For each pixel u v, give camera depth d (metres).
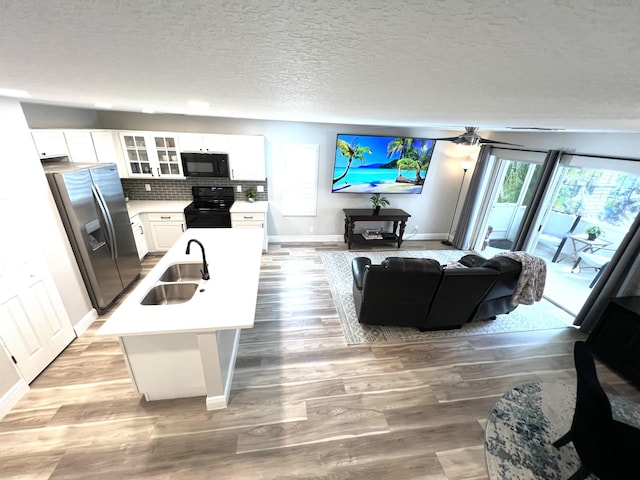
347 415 2.06
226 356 2.20
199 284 2.16
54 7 0.29
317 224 5.27
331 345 2.75
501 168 4.62
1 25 0.36
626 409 1.88
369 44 0.42
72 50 0.51
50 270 2.41
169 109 2.41
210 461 1.73
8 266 2.03
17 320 2.07
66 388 2.14
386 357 2.63
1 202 2.00
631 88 0.59
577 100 0.80
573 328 3.16
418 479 1.70
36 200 2.29
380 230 5.23
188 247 2.23
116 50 0.50
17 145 2.13
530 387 2.09
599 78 0.54
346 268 4.31
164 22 0.36
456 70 0.55
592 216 4.05
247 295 1.99
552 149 3.53
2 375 1.94
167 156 4.07
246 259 2.53
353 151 4.64
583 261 4.28
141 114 4.02
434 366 2.56
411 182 5.05
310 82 0.75
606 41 0.34
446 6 0.27
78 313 2.73
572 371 2.57
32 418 1.92
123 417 1.95
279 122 4.38
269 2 0.28
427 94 0.83
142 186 4.44
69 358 2.42
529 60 0.46
